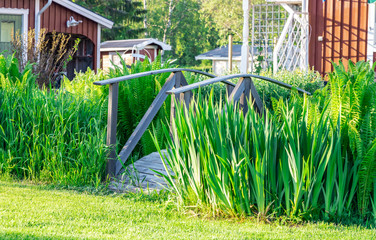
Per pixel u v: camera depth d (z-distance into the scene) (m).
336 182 4.30
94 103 6.95
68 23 17.81
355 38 13.75
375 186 4.32
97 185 5.52
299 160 4.16
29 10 16.94
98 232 3.83
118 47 25.95
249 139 4.50
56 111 6.28
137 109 7.61
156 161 6.33
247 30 15.14
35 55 14.47
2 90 6.88
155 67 8.07
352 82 4.75
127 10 37.12
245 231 3.91
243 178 4.30
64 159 6.02
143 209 4.68
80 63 20.70
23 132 6.18
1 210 4.45
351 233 3.90
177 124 4.71
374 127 4.50
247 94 6.86
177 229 4.01
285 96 9.90
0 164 6.18
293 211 4.23
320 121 4.40
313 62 14.40
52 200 4.94
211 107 4.60
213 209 4.42
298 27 14.34
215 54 37.53
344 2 13.86
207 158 4.47
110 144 5.95
